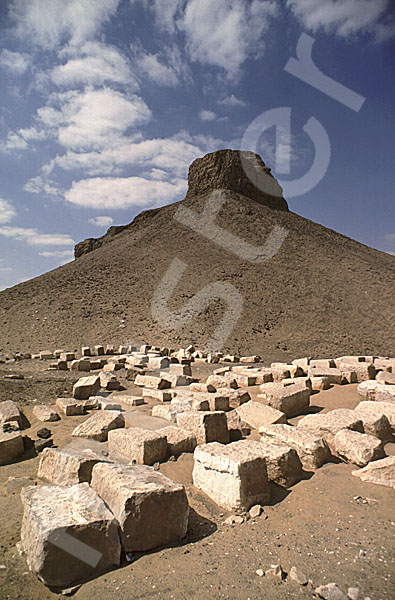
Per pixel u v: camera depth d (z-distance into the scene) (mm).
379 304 41312
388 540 3238
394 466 4453
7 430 6160
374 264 55844
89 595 2721
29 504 3244
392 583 2701
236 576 2846
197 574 2891
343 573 2830
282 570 2893
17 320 34625
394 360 14773
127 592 2713
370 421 5871
